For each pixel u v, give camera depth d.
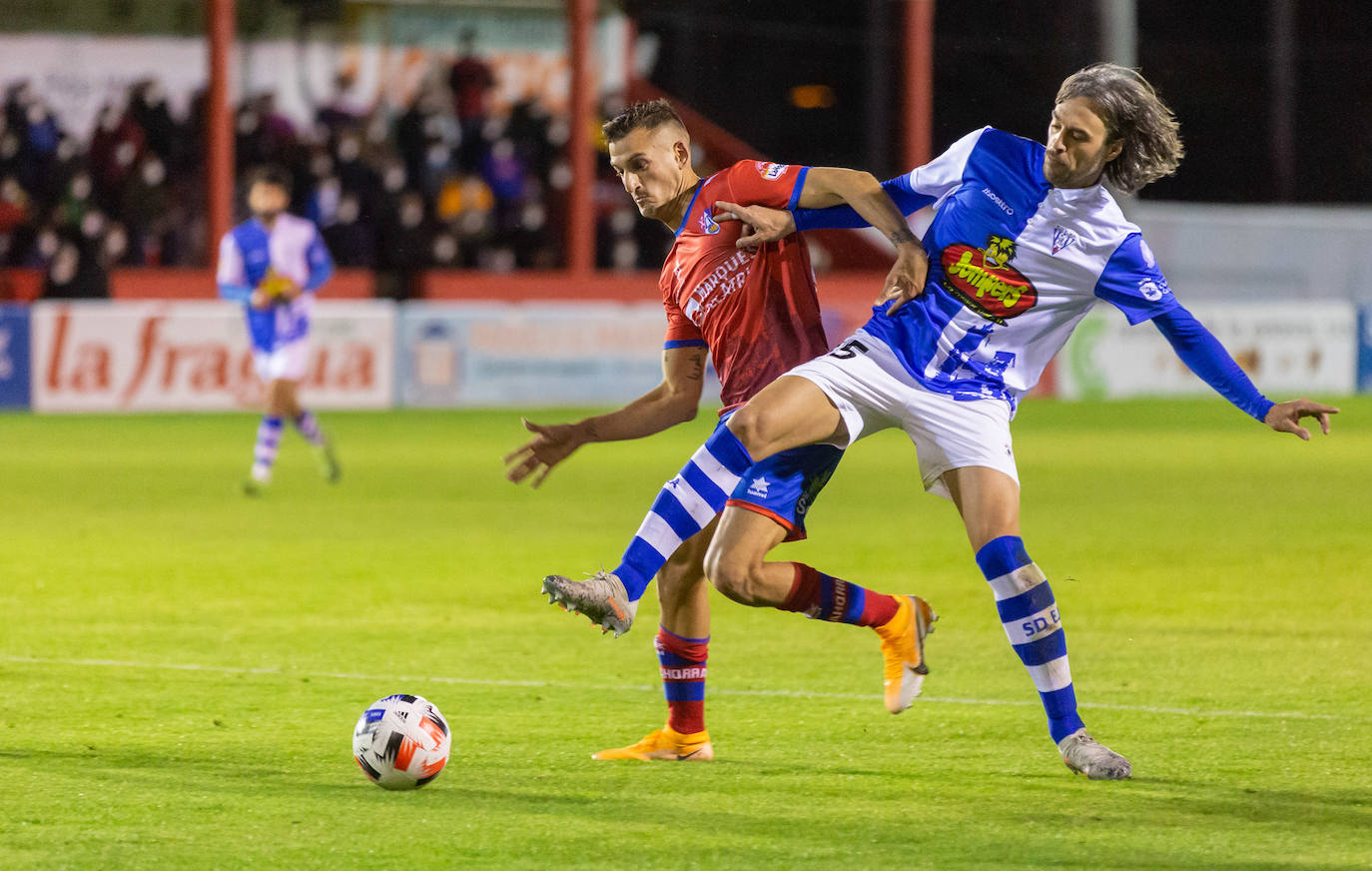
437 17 41.62
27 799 7.27
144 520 18.30
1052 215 7.69
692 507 7.59
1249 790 7.51
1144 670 10.61
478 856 6.45
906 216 8.20
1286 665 10.77
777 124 48.66
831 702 9.61
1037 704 9.58
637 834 6.77
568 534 17.34
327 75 41.16
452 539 16.94
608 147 8.25
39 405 31.53
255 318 21.20
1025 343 7.92
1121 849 6.57
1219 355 7.83
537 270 39.28
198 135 38.47
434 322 33.66
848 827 6.89
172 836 6.70
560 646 11.42
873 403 7.84
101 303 33.84
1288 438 29.28
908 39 41.31
